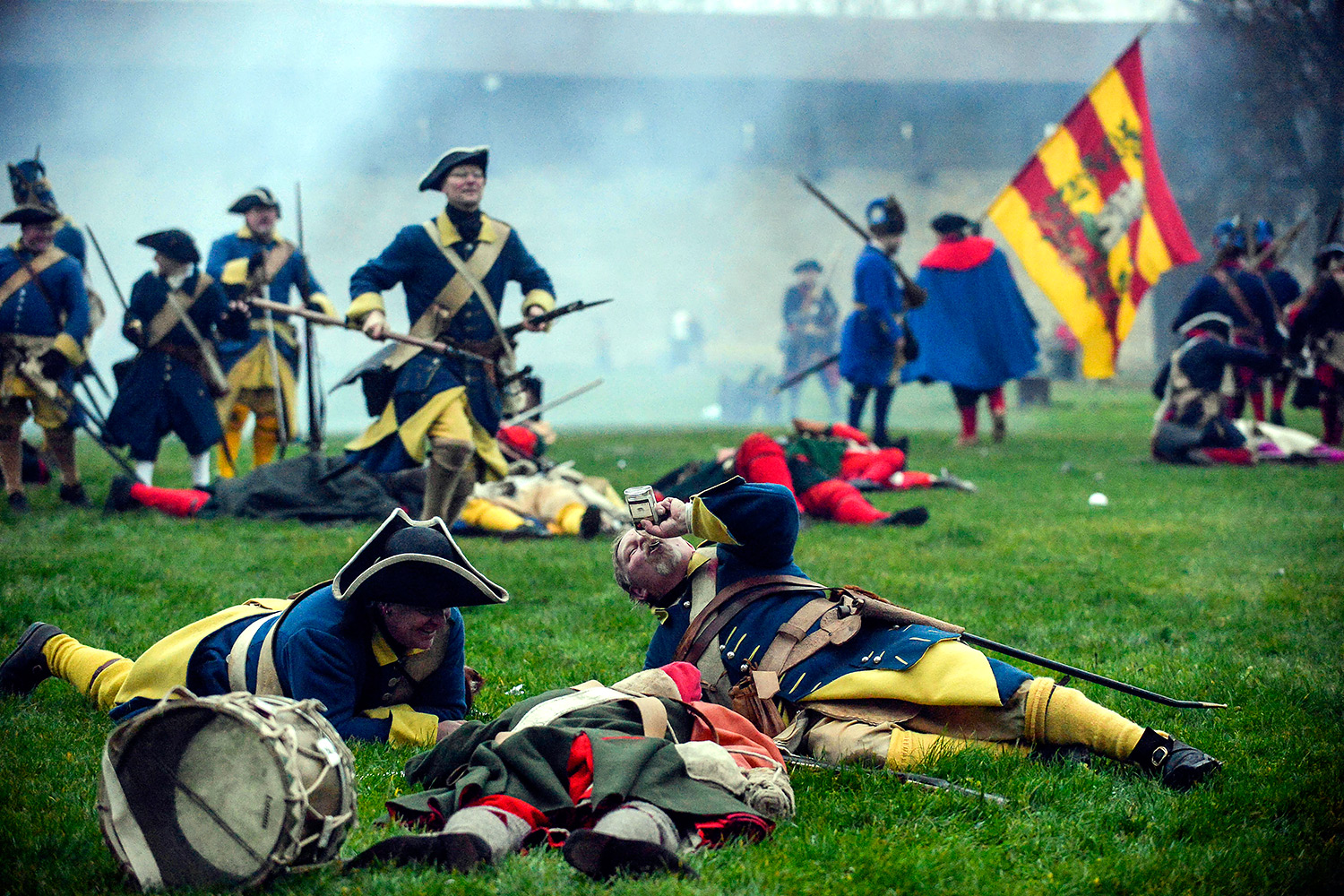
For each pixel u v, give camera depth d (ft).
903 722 21.17
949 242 86.48
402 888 15.84
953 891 16.81
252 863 15.72
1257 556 43.60
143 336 54.65
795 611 21.81
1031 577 39.70
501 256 41.81
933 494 61.05
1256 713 24.82
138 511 53.47
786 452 54.19
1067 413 131.03
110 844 16.29
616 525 49.19
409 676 22.43
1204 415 74.02
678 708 19.84
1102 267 79.87
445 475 40.96
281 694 21.67
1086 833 18.67
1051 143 80.53
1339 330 81.15
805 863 17.21
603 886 16.03
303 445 88.43
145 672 23.20
